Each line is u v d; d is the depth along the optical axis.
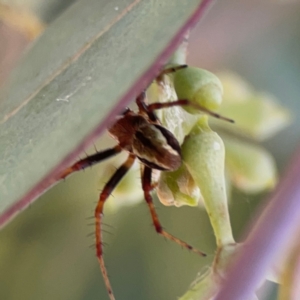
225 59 0.20
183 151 0.16
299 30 0.20
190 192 0.16
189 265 0.19
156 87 0.17
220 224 0.16
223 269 0.15
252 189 0.17
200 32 0.20
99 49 0.14
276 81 0.20
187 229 0.19
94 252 0.19
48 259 0.19
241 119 0.17
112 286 0.19
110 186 0.19
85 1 0.15
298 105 0.19
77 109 0.14
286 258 0.14
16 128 0.14
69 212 0.19
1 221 0.14
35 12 0.17
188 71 0.16
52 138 0.14
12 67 0.15
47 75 0.15
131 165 0.19
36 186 0.14
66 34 0.15
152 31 0.14
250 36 0.20
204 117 0.16
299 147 0.14
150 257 0.19
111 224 0.19
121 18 0.14
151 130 0.18
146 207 0.19
